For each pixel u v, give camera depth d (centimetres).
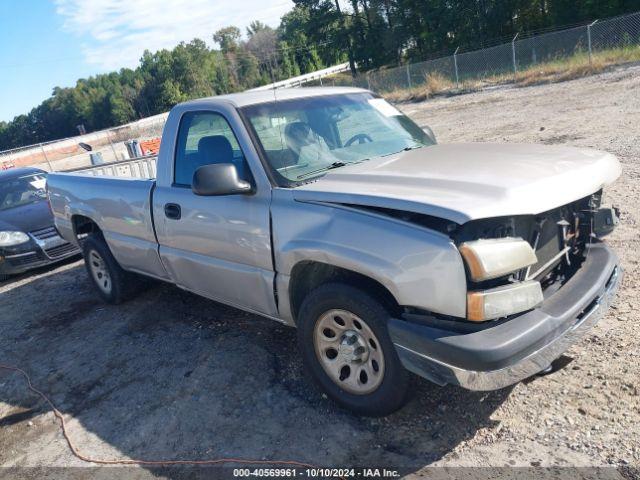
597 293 284
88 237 539
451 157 330
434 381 255
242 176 346
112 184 479
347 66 5891
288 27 5262
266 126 357
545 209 261
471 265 241
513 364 241
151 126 3875
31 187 884
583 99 1487
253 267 349
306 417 320
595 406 287
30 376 434
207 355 416
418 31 4469
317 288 306
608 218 325
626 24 2202
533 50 2388
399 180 294
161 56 9238
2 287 727
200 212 374
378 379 289
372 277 271
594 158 319
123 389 388
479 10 3850
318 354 318
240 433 315
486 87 2372
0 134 12525
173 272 433
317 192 304
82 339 488
